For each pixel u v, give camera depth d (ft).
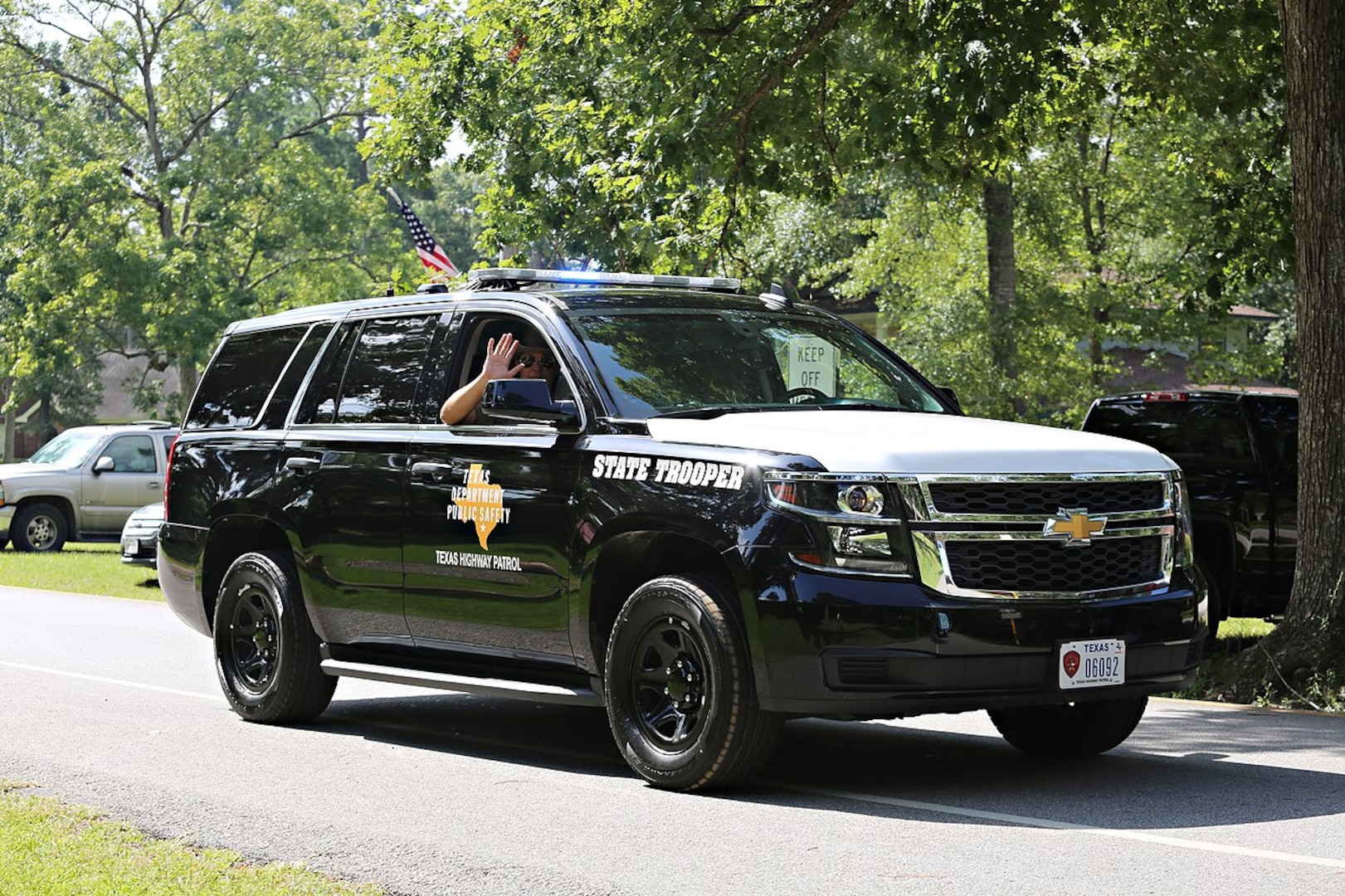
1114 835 25.71
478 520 33.37
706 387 32.73
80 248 188.44
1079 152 121.29
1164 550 29.60
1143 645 28.86
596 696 31.63
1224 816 27.32
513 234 85.81
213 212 197.47
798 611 27.45
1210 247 105.09
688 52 63.41
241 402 41.55
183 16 204.33
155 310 190.08
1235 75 70.38
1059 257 126.21
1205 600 30.42
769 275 133.28
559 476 31.81
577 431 31.81
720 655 28.40
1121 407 59.11
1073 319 121.29
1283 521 55.42
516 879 23.09
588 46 81.76
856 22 64.18
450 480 34.17
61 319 190.90
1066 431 30.89
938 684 27.30
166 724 39.22
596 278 37.09
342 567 37.01
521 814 27.86
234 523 41.04
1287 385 176.14
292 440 38.91
